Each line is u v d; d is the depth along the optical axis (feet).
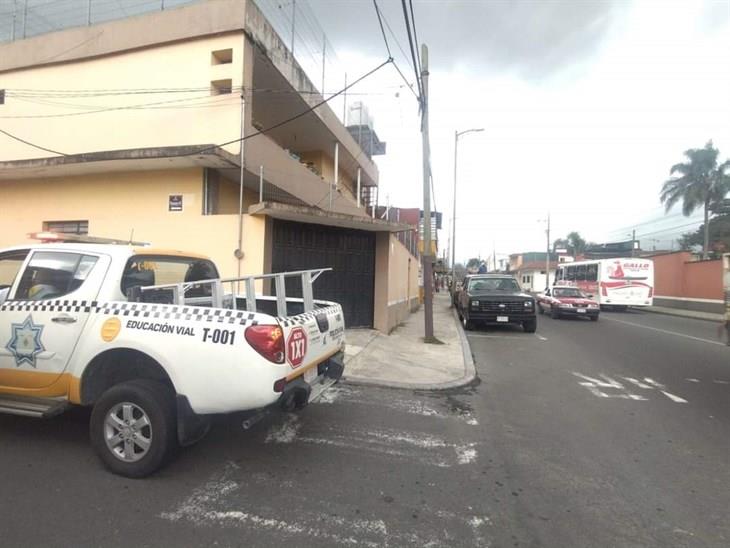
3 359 13.53
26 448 13.56
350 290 38.29
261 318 11.76
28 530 9.52
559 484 12.49
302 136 55.88
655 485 12.56
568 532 10.12
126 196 35.04
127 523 9.89
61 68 37.73
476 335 45.29
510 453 14.64
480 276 54.34
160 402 11.80
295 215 30.63
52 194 37.14
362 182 81.97
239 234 30.12
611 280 86.94
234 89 33.50
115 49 36.14
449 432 16.47
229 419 12.16
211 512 10.45
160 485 11.64
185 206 33.65
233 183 38.70
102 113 36.58
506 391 22.81
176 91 34.78
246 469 12.79
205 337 11.65
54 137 37.81
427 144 36.94
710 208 125.49
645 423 18.02
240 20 33.45
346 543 9.46
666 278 103.86
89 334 12.61
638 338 45.09
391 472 12.94
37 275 13.87
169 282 16.05
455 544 9.55
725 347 39.73
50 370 13.01
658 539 9.94
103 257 13.41
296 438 15.33
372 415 18.12
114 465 12.00
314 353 14.01
